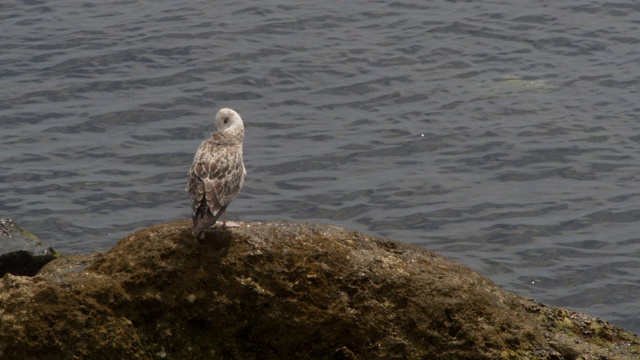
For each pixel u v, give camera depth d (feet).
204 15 102.37
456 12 103.55
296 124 78.38
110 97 83.05
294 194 67.21
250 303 31.19
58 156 72.54
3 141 74.90
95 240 60.59
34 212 63.98
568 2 105.70
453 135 76.43
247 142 74.95
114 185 68.08
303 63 89.97
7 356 30.07
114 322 30.60
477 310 32.14
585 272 58.34
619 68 89.76
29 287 30.66
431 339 31.55
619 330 34.30
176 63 89.92
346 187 68.28
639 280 57.47
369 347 31.48
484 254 60.23
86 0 108.37
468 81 86.84
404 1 107.45
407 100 82.94
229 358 31.30
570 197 67.51
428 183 69.00
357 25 100.22
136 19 101.19
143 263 31.24
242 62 90.02
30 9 104.42
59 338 30.19
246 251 31.50
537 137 76.23
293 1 107.45
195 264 31.19
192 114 79.97
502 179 70.08
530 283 57.06
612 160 72.79
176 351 30.99
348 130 77.36
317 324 31.42
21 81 86.17
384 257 32.78
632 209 66.03
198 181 31.35
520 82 86.58
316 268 31.86
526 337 32.19
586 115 80.12
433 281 32.30
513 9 104.12
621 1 105.29
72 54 91.81
